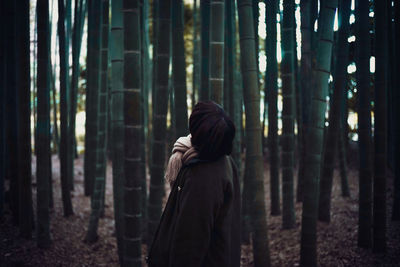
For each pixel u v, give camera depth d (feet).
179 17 8.07
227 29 9.98
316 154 7.51
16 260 8.39
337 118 10.58
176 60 8.14
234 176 4.10
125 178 6.57
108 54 11.81
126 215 6.66
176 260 3.44
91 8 12.53
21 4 8.73
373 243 8.54
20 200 9.42
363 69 8.44
